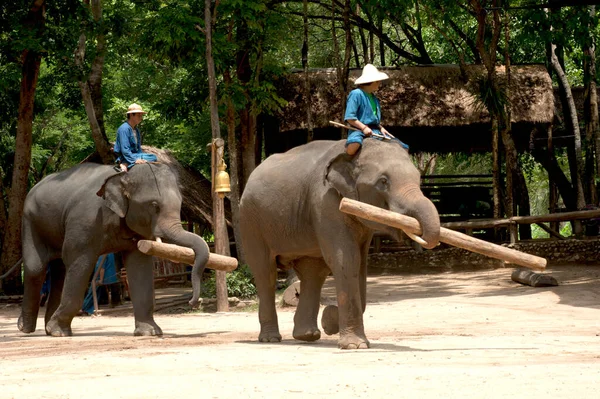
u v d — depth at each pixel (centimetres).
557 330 1152
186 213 2667
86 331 1383
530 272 2030
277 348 938
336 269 915
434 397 575
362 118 919
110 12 2786
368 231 938
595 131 2848
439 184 3212
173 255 1114
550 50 3014
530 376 662
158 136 3672
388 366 745
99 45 2562
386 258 2614
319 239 932
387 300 1864
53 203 1305
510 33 3105
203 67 2445
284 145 2923
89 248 1259
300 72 2795
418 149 3006
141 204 1203
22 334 1353
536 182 5141
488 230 2956
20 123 2539
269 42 2441
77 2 2464
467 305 1659
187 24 2131
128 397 604
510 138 2662
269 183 1004
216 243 1869
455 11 2650
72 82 2712
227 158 3278
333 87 2762
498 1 2539
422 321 1368
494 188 2711
